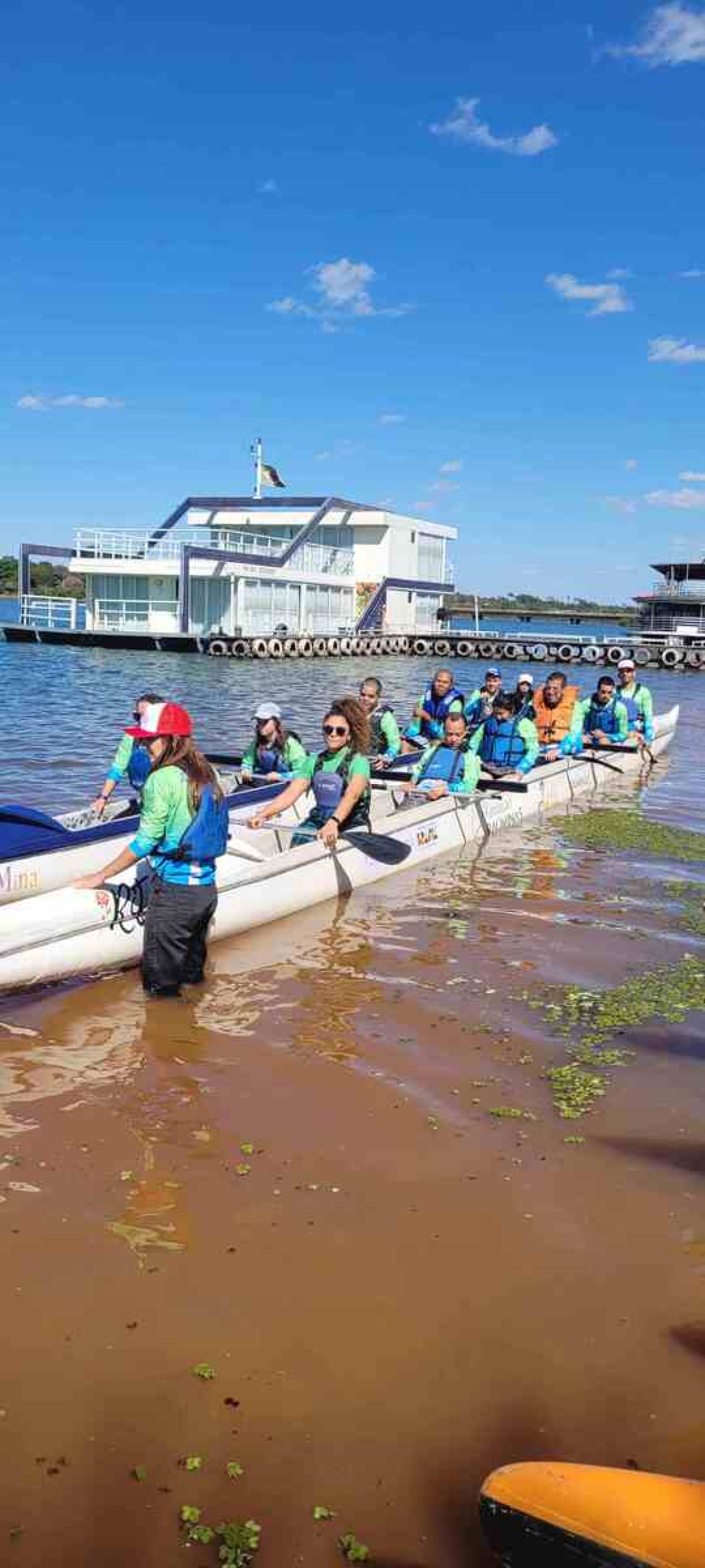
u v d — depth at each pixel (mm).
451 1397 3090
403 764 12852
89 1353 3211
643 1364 3254
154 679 33594
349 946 7246
